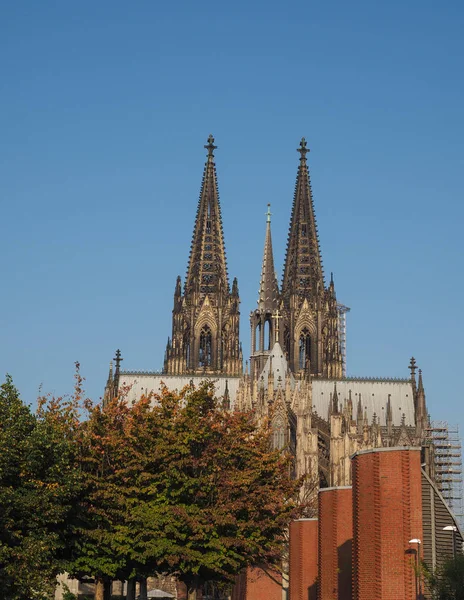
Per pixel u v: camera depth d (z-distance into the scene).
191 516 97.62
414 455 73.50
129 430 100.50
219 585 115.81
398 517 72.56
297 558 113.38
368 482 75.12
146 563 101.00
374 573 73.50
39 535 85.19
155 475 98.88
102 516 96.81
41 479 88.06
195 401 104.62
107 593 105.81
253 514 103.69
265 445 109.31
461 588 68.25
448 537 78.50
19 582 80.62
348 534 92.06
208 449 101.94
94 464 99.56
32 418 88.94
